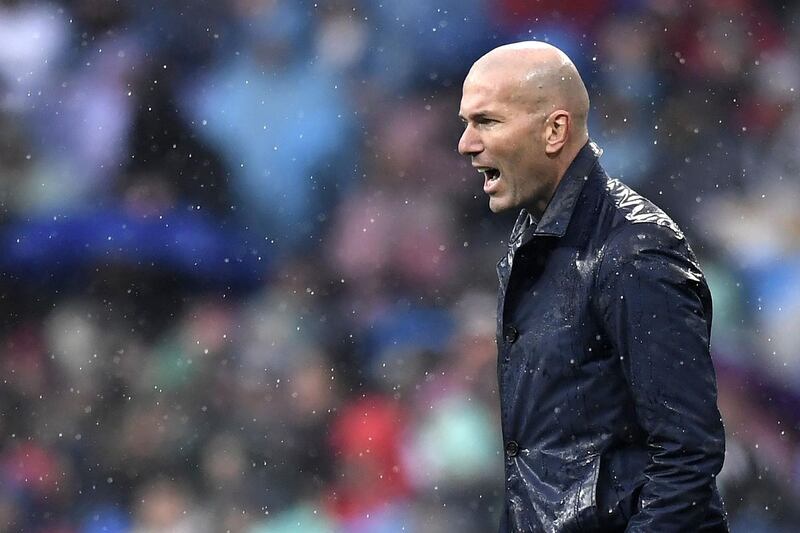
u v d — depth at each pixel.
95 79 37.00
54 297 33.69
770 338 34.66
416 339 33.19
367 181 37.06
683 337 9.81
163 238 34.84
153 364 32.19
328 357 32.59
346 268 35.50
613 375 10.19
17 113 36.28
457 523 28.78
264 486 29.11
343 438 29.89
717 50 39.75
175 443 30.08
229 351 32.19
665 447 9.86
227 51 37.91
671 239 10.05
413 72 38.62
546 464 10.38
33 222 34.69
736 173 38.25
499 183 10.66
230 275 35.34
